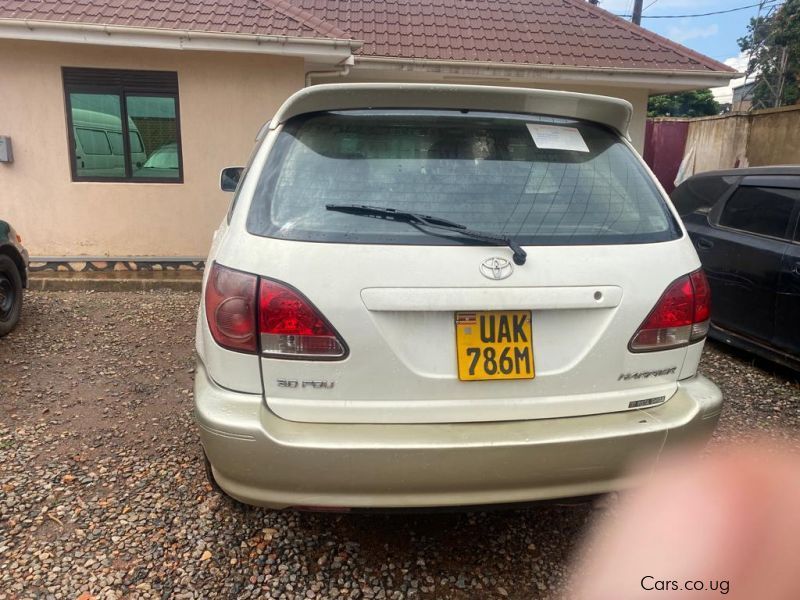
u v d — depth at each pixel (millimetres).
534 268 1927
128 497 2680
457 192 2055
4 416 3486
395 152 2123
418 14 9625
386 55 8383
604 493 2029
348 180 2045
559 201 2098
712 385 2219
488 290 1886
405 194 2025
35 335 4996
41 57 6680
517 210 2045
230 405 1878
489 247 1932
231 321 1882
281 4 7340
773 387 4191
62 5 6695
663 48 9195
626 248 2045
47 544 2354
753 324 4465
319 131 2162
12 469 2900
